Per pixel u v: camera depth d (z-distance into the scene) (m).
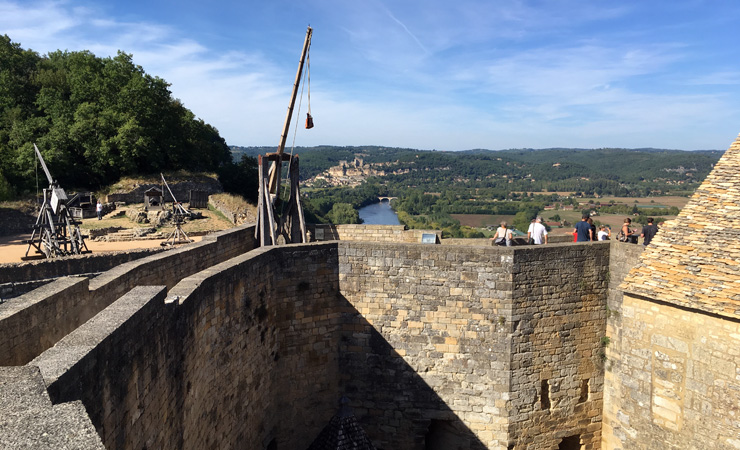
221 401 12.46
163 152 57.94
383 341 16.16
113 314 7.83
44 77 60.34
